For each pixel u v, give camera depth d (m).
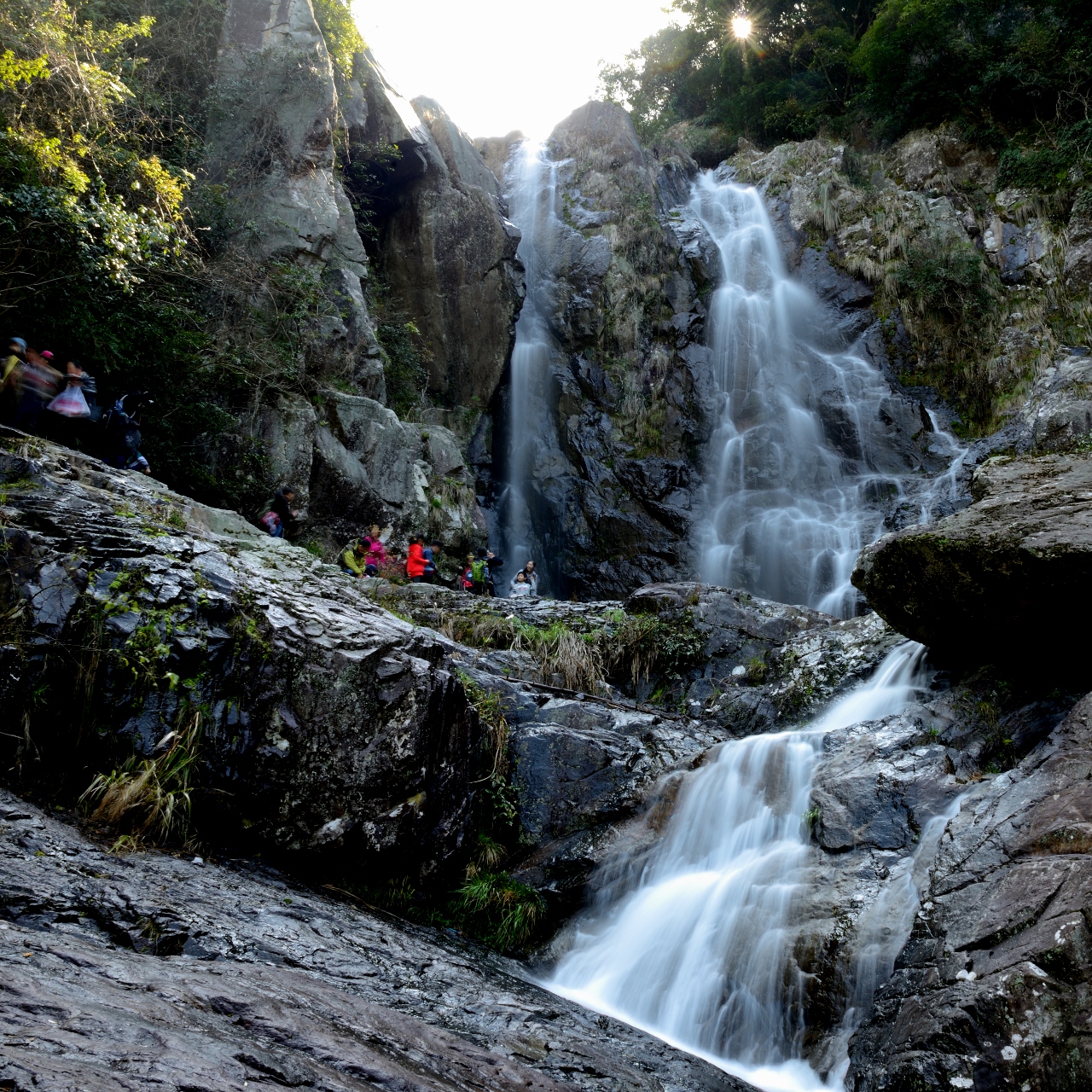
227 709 6.26
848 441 21.94
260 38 16.88
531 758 8.63
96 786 5.53
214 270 14.31
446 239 20.97
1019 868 4.91
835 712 9.31
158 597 6.25
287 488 14.09
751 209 27.06
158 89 15.67
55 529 6.39
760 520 20.94
